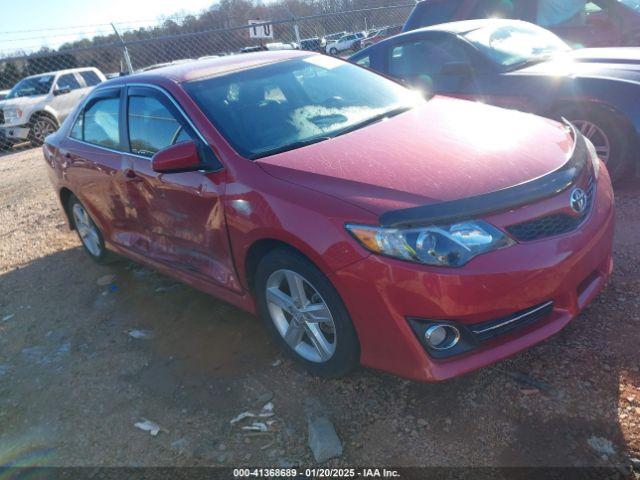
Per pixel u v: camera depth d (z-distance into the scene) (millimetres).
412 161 2740
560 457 2279
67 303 4383
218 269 3324
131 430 2826
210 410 2873
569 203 2596
